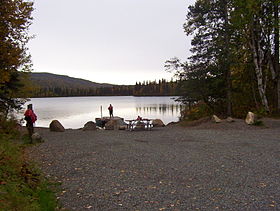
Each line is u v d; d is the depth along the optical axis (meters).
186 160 8.81
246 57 23.64
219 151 10.14
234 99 25.17
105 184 6.53
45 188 6.13
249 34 21.92
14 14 14.70
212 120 19.19
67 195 5.83
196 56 22.73
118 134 16.64
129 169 7.84
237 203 5.20
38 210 4.77
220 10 22.56
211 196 5.60
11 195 5.02
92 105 92.12
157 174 7.27
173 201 5.38
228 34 22.38
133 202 5.38
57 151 10.77
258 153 9.59
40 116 47.31
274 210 4.86
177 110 60.97
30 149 11.17
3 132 14.28
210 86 22.50
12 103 18.28
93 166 8.27
